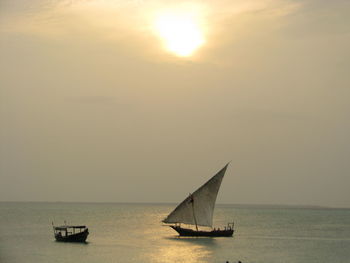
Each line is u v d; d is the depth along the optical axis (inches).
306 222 7736.2
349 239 4503.0
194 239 4180.6
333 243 4109.3
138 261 3006.9
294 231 5487.2
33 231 4879.4
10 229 5147.6
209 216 3951.8
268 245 3870.6
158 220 7628.0
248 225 6776.6
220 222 7559.1
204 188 3951.8
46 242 3821.4
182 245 3762.3
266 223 7347.4
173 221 4101.9
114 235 4658.0
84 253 3282.5
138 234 4800.7
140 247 3631.9
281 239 4404.5
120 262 2957.7
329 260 3127.5
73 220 7268.7
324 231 5521.7
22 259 3021.7
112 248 3550.7
